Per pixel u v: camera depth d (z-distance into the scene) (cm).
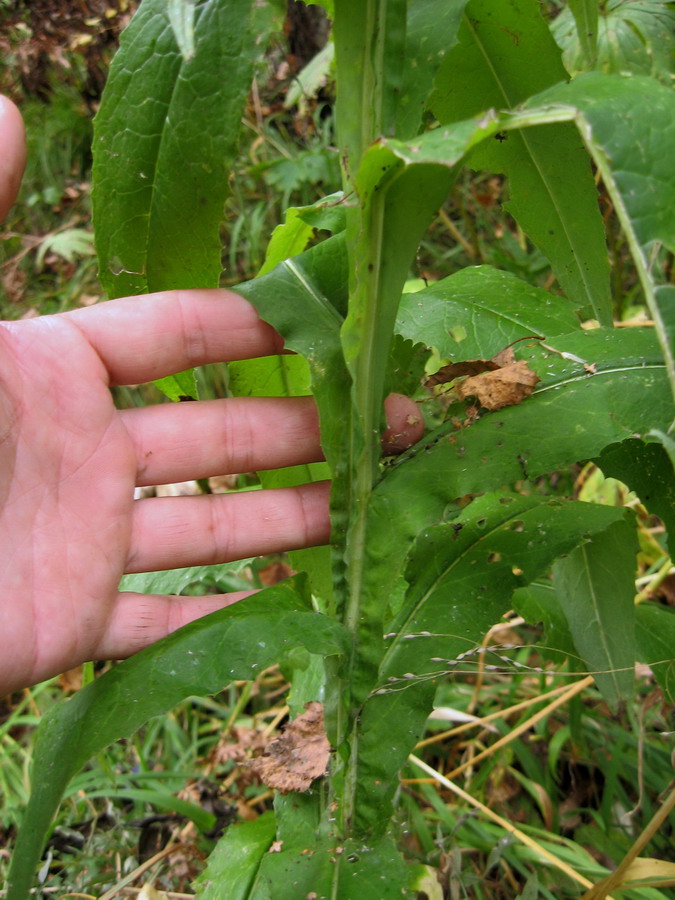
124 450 20
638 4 30
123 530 20
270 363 22
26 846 15
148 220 18
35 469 19
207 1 16
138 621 20
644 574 32
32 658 19
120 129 17
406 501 17
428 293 21
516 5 18
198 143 17
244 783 27
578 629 21
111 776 26
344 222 19
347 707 18
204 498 21
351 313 16
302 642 16
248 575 37
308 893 17
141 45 17
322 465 23
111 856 26
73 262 51
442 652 18
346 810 18
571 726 26
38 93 48
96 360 20
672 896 23
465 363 19
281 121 52
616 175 12
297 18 50
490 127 12
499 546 19
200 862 25
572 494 34
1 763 30
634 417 17
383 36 15
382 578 17
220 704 33
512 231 48
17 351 19
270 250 21
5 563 18
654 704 26
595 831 25
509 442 17
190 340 20
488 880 24
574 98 12
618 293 37
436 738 27
